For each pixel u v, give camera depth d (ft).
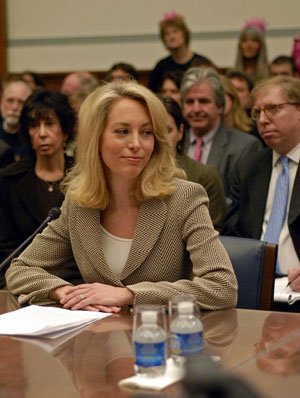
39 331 6.65
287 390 5.08
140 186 8.13
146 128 8.03
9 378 5.54
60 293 8.09
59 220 8.79
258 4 25.31
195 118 15.33
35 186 12.32
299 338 6.39
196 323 5.64
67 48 27.63
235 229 12.65
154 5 26.58
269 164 12.42
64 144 12.56
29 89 18.95
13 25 28.02
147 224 8.16
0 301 8.41
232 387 3.20
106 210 8.41
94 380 5.41
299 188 11.73
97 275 8.38
